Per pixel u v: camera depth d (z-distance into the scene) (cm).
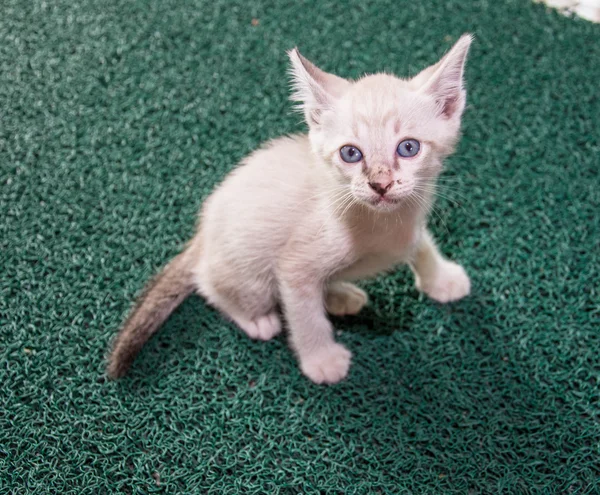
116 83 72
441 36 75
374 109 54
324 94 55
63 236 65
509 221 66
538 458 57
